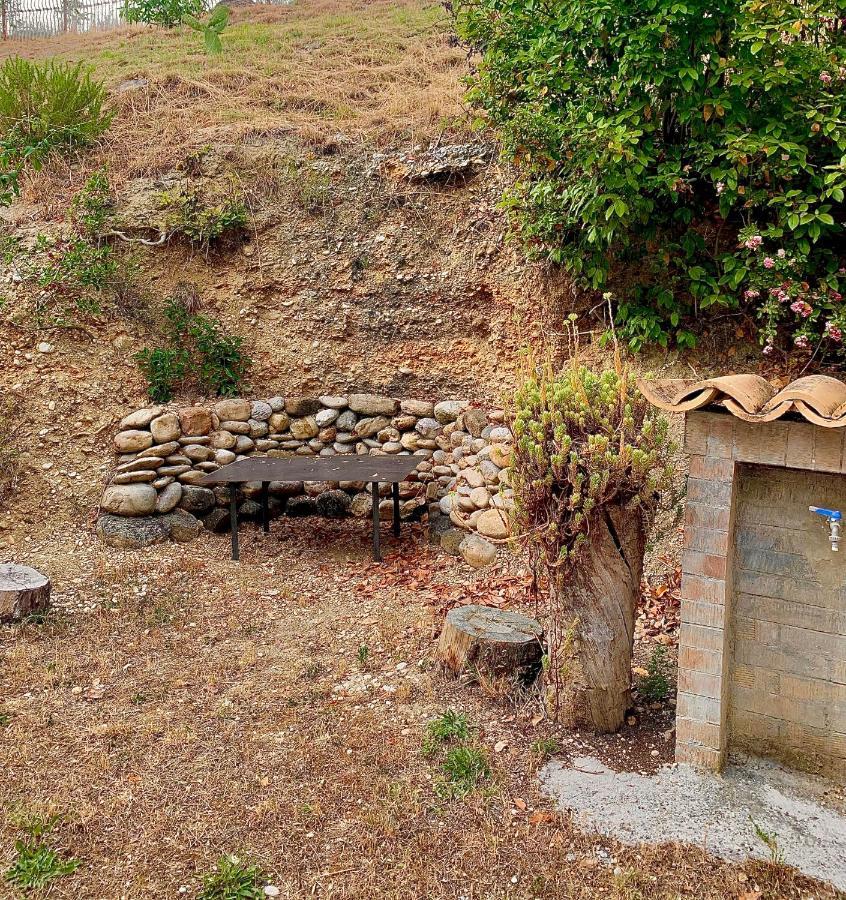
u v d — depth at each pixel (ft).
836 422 9.19
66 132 28.94
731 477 10.53
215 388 25.71
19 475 22.61
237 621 17.56
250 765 12.12
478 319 24.43
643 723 12.73
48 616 17.13
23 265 25.31
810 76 16.70
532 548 12.61
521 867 9.95
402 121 27.50
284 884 9.80
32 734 12.92
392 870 9.99
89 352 24.67
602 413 12.06
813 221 17.07
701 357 19.47
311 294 26.27
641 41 16.51
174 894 9.66
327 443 25.32
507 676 13.71
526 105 19.65
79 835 10.62
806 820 10.25
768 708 11.00
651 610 16.24
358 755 12.28
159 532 21.94
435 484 23.81
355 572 20.58
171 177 27.71
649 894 9.43
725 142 16.90
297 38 41.96
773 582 10.76
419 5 46.34
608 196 17.84
